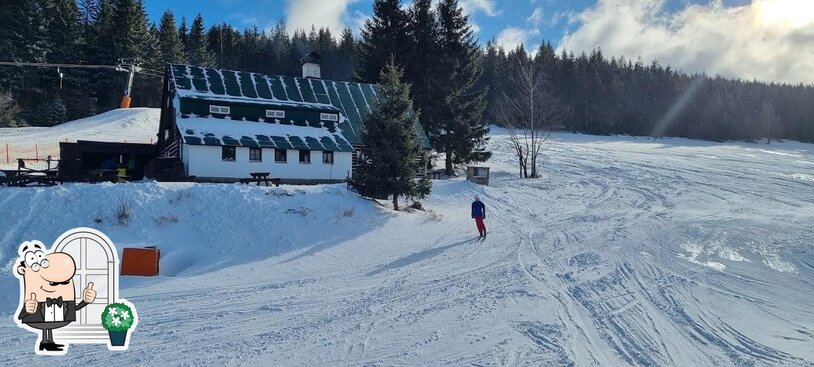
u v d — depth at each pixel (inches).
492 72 3590.1
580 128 3732.8
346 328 393.4
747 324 438.6
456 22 1718.8
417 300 477.7
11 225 677.3
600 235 838.5
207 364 318.3
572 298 491.8
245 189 853.8
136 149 1274.6
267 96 1384.1
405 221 897.5
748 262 685.9
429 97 1681.8
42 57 2642.7
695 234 852.0
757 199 1338.6
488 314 432.8
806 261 699.4
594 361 334.6
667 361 341.4
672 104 4033.0
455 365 321.4
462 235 842.2
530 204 1219.9
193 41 3902.6
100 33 2957.7
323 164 1230.3
